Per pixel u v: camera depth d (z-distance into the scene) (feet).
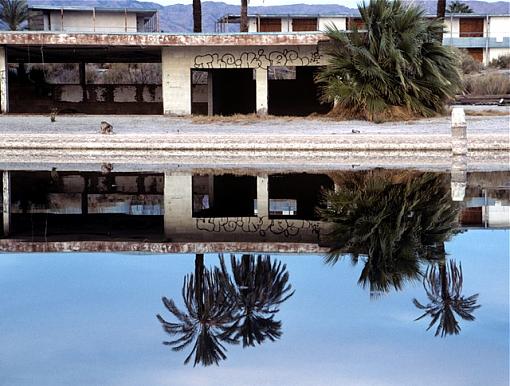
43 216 52.11
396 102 92.02
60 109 122.93
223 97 126.00
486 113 95.35
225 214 52.37
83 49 112.68
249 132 82.02
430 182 60.95
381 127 85.20
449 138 72.02
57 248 40.93
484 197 53.88
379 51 91.97
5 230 46.88
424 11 95.25
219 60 104.37
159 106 128.67
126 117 100.48
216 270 34.73
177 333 25.67
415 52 91.45
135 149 76.54
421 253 37.47
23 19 213.46
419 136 72.59
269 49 103.45
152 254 38.88
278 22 202.69
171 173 68.44
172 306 28.73
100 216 52.24
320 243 40.91
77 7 189.16
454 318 26.89
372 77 91.56
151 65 158.20
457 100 117.70
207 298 29.71
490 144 72.33
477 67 178.40
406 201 52.90
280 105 124.98
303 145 74.02
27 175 67.87
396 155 72.95
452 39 207.82
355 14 201.36
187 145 75.87
